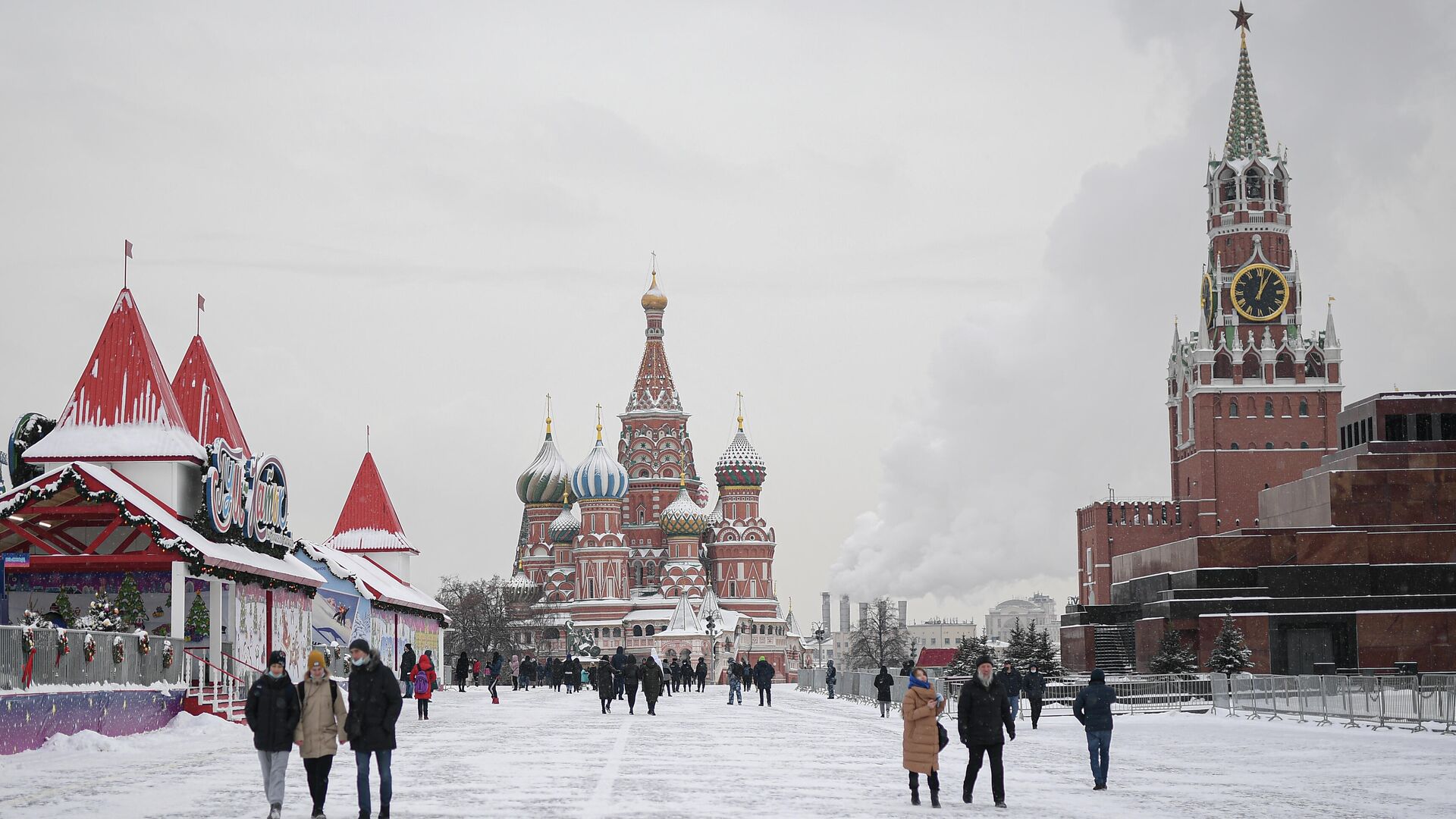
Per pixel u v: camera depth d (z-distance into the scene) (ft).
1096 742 90.89
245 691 156.97
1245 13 564.30
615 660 242.17
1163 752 127.95
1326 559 311.88
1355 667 301.63
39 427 161.38
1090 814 75.36
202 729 135.74
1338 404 525.75
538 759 107.04
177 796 78.69
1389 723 163.73
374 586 255.09
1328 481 326.65
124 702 127.75
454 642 581.12
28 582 161.68
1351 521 324.19
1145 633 330.75
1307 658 303.27
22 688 110.32
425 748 120.26
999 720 79.71
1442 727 152.56
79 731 117.39
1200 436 526.98
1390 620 301.43
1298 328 531.09
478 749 118.32
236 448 171.83
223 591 172.76
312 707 68.90
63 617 147.13
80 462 151.53
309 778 69.21
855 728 161.07
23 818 68.54
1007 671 189.98
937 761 78.89
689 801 77.10
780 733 149.48
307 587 181.06
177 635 143.74
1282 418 526.98
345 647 217.77
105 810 71.92
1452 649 300.40
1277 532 316.60
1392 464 326.44
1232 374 529.04
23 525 152.35
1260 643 301.22
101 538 144.05
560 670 326.85
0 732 105.09
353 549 310.04
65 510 150.61
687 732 148.56
